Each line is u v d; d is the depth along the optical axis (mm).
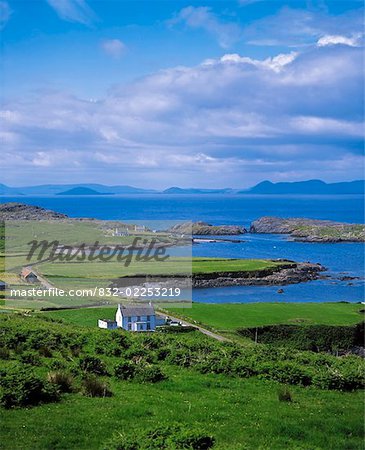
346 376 32281
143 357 37750
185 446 17297
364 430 23859
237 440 21172
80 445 19766
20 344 37812
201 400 27156
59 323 69312
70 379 26969
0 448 19016
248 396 28812
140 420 22812
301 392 30766
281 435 22344
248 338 83438
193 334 78688
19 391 23578
